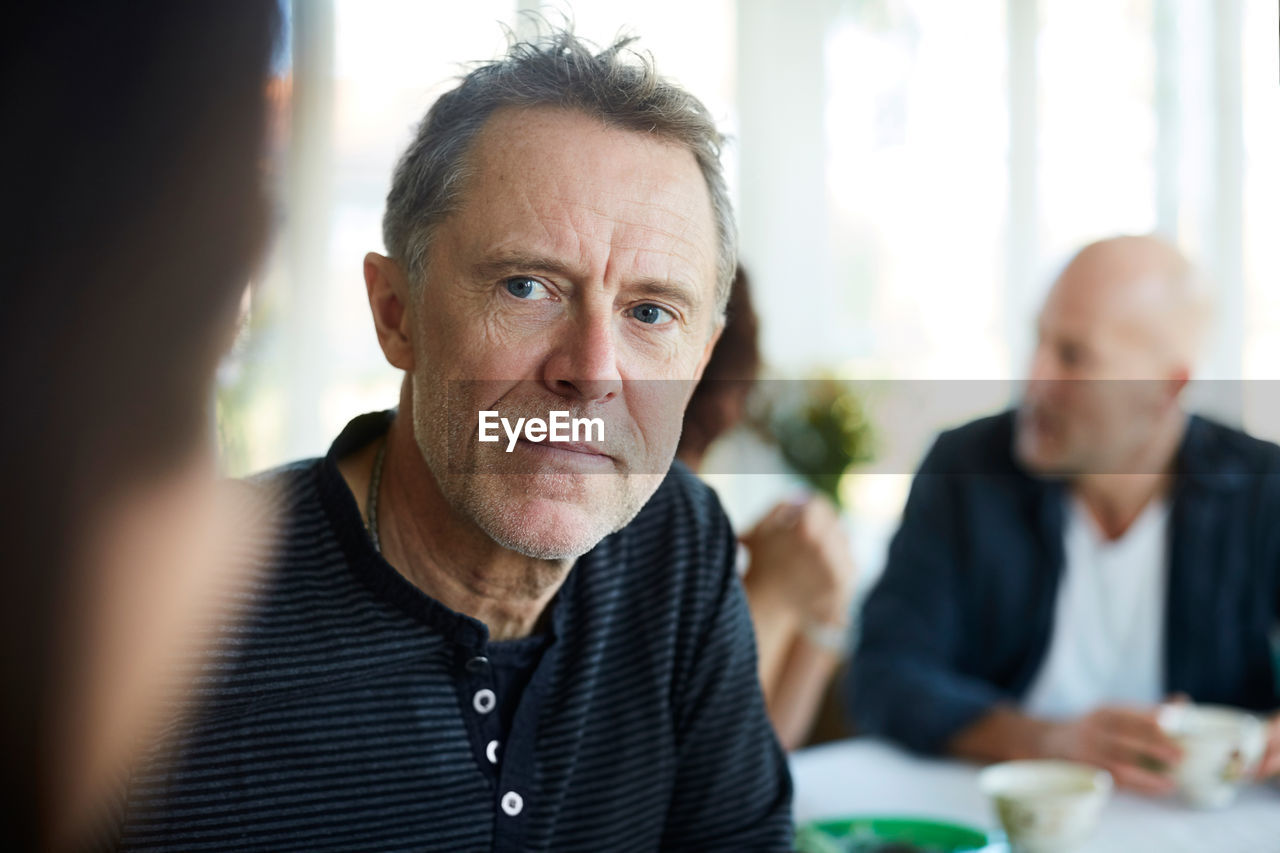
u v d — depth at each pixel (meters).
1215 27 3.55
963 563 1.71
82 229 0.27
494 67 0.69
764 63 4.22
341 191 2.12
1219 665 1.66
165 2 0.28
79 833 0.31
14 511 0.28
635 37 0.71
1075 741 1.36
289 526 0.73
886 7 4.28
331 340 1.98
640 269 0.67
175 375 0.29
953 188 4.20
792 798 0.99
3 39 0.27
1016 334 4.04
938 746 1.45
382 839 0.74
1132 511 1.70
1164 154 3.70
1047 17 3.98
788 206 4.29
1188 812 1.26
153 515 0.29
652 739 0.89
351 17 2.51
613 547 0.88
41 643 0.28
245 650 0.67
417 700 0.74
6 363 0.27
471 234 0.66
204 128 0.29
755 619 1.41
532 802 0.79
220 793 0.67
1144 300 1.62
